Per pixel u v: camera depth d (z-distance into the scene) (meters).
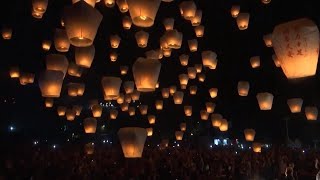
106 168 11.62
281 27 4.25
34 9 8.97
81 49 7.67
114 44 13.13
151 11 5.29
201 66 15.02
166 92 16.78
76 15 4.89
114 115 18.33
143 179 10.94
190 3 9.96
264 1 10.16
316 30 4.12
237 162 15.56
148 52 10.04
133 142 6.49
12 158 10.36
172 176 12.47
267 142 28.30
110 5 9.82
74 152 16.38
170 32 9.45
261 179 15.02
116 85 8.94
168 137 28.73
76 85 13.66
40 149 16.97
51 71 6.93
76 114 16.41
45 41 13.90
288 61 4.25
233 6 12.43
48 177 10.09
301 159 16.66
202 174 11.80
